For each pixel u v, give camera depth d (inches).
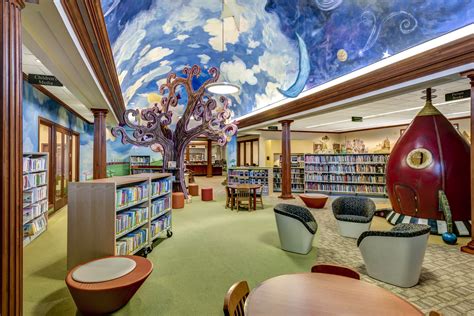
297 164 469.4
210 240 195.2
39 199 207.9
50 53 136.8
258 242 190.7
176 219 260.2
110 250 129.0
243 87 431.2
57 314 103.4
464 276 137.6
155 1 237.5
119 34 226.1
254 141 624.7
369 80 220.8
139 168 530.6
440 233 208.4
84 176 441.4
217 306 109.4
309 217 185.0
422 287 126.3
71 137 364.2
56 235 208.2
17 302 71.9
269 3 271.6
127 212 152.9
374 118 410.6
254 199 304.5
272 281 72.7
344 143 607.2
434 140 219.3
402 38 194.7
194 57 406.6
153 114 346.3
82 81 186.5
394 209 244.5
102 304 96.7
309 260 157.6
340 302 61.7
